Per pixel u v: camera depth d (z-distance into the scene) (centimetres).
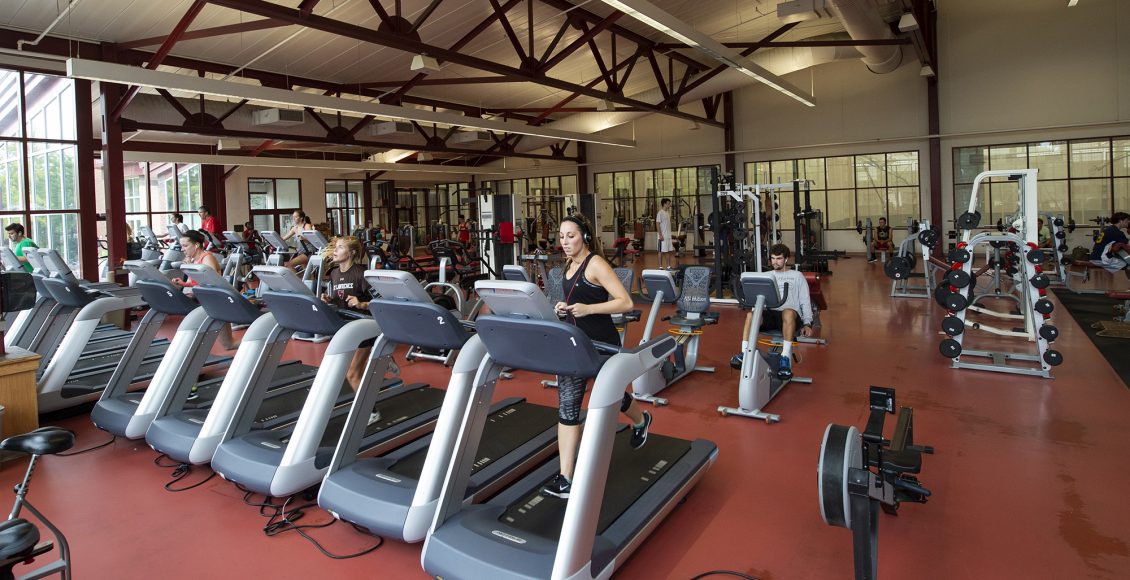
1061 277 761
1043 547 240
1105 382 445
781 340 454
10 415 359
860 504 173
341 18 793
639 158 1809
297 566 242
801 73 1512
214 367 534
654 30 1108
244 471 290
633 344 612
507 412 371
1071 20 1209
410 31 714
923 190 1395
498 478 284
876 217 1463
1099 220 1057
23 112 794
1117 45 1174
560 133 1302
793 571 231
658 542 253
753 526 264
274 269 293
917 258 1361
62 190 836
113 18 718
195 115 975
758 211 824
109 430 368
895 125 1409
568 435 253
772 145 1573
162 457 353
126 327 738
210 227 1105
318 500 268
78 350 425
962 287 486
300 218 896
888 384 461
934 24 1287
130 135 1162
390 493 254
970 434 357
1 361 356
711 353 574
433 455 252
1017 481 297
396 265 793
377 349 281
